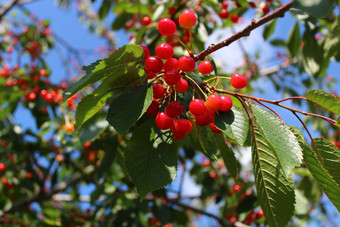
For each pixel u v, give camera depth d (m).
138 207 1.15
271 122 0.59
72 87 0.64
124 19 1.33
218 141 0.67
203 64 0.64
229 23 1.26
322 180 0.61
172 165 0.64
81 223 1.37
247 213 1.11
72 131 1.21
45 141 1.41
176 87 0.62
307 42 1.04
